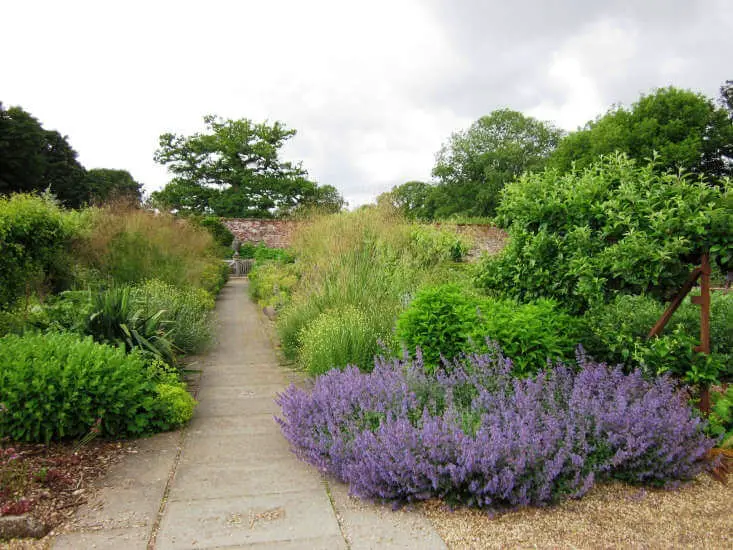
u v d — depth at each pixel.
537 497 2.85
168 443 3.97
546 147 39.03
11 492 2.95
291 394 4.14
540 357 4.32
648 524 2.71
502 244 16.42
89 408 3.87
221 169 37.38
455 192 37.28
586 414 3.34
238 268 23.66
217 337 8.88
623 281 4.14
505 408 3.58
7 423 3.75
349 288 7.77
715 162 24.58
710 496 3.04
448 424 3.17
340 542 2.54
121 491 3.10
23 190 27.52
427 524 2.72
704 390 3.93
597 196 4.50
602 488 3.12
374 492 2.95
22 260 7.34
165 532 2.62
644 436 3.11
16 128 26.52
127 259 9.54
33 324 5.63
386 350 5.55
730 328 4.91
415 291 7.67
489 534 2.61
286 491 3.13
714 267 4.10
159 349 5.93
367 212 10.69
